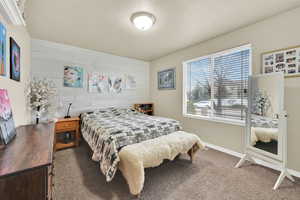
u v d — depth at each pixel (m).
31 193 0.71
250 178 1.83
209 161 2.31
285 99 1.93
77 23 2.24
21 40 2.04
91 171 2.00
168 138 2.09
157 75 4.36
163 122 2.51
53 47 3.04
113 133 1.88
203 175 1.90
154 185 1.69
